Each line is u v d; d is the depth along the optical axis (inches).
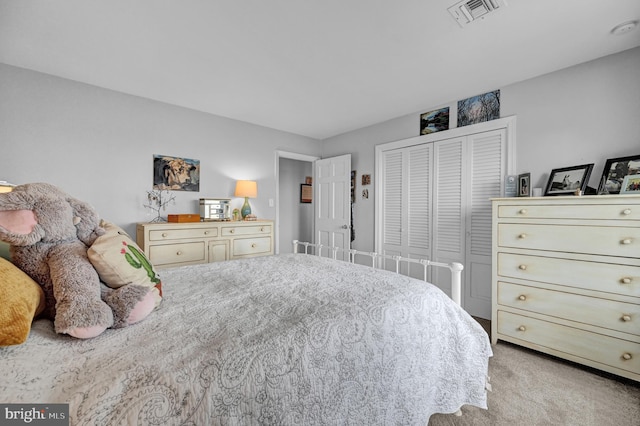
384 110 126.4
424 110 126.2
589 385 65.2
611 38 72.0
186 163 124.6
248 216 137.4
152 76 94.3
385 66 87.0
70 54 81.0
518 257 81.6
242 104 120.2
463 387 52.0
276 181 157.5
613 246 66.1
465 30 69.1
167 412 23.6
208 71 90.6
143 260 43.8
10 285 27.5
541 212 77.2
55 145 94.8
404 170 133.8
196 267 70.9
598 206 68.2
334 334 36.9
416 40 73.4
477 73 91.7
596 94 82.5
